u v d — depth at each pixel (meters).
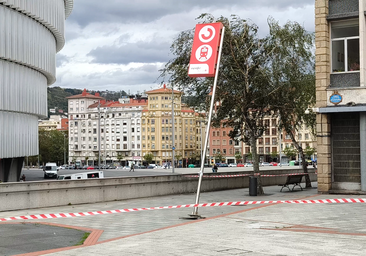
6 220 15.23
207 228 12.56
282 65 24.41
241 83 24.02
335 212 15.52
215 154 146.25
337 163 22.59
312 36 28.36
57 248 10.36
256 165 25.12
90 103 182.88
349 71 22.28
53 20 53.38
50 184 19.38
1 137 45.50
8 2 44.12
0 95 44.56
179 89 25.53
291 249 9.23
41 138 151.88
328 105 22.34
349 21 22.45
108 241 10.95
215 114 25.52
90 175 47.16
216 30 15.52
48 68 53.50
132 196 22.92
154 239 10.92
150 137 162.38
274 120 27.00
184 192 26.33
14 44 45.47
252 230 12.05
